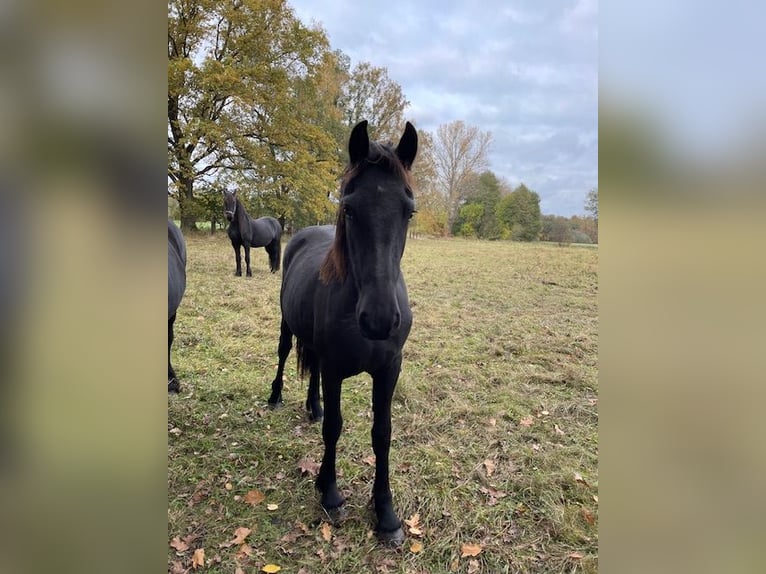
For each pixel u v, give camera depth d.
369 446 2.74
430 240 22.34
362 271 1.61
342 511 2.16
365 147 1.73
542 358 4.34
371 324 1.56
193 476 2.42
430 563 1.91
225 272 8.70
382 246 1.59
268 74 14.84
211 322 5.16
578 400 3.44
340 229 1.83
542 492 2.33
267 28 15.13
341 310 1.86
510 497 2.31
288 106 15.28
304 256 2.67
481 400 3.40
